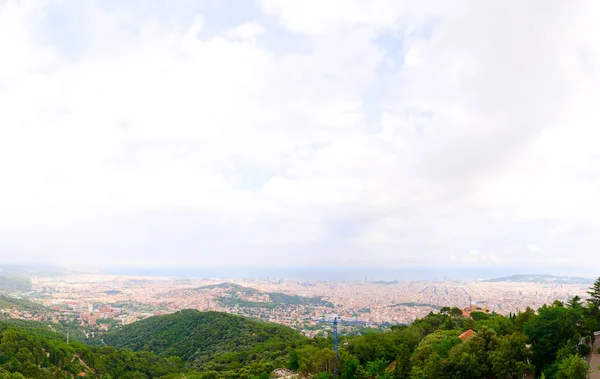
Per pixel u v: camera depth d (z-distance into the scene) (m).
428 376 79.00
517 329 98.56
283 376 130.12
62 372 121.44
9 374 104.44
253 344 188.00
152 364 164.00
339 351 124.56
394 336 129.12
